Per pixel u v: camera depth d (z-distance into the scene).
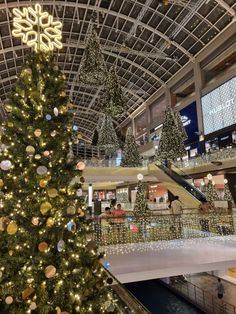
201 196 13.88
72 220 2.47
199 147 25.00
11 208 2.33
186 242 7.54
